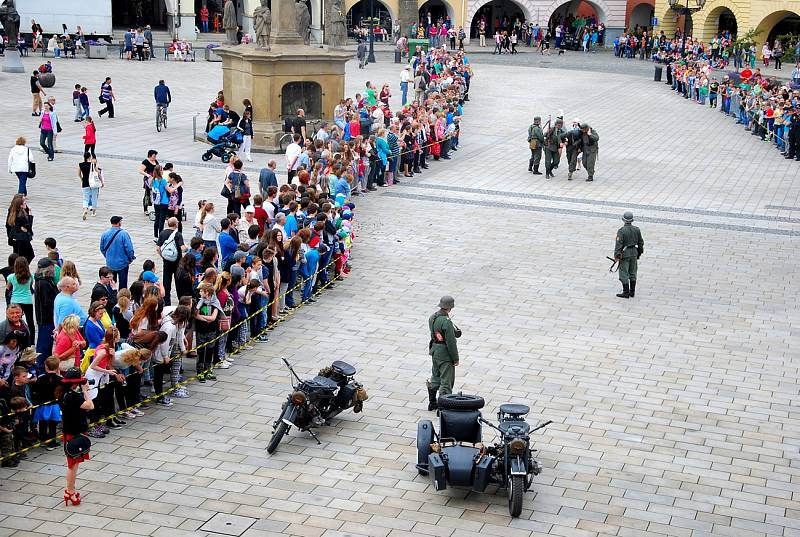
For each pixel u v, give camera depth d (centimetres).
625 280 2098
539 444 1444
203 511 1241
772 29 7206
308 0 6594
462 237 2525
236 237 1975
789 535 1227
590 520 1245
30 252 1975
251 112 3303
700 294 2155
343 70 3544
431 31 7238
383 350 1789
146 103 4297
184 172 3039
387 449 1423
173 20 6488
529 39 7919
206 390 1602
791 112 3722
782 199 3070
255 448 1414
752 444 1475
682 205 2950
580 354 1795
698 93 5031
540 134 3275
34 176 2659
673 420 1545
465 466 1256
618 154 3706
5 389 1332
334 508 1257
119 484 1301
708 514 1271
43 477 1312
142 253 2233
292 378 1656
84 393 1337
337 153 2664
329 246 2100
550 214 2786
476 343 1828
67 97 4316
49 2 6000
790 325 1986
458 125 3678
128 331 1545
